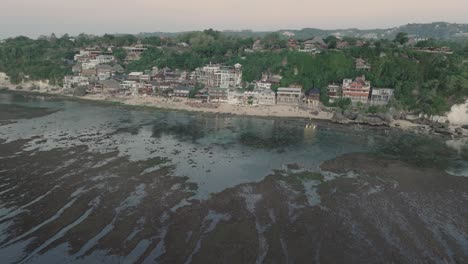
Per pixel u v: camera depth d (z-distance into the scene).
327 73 146.00
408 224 48.12
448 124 110.81
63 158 70.62
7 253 39.00
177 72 165.88
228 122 113.19
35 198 52.25
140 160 71.81
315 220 48.34
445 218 50.38
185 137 92.81
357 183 63.06
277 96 137.25
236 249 40.81
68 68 182.75
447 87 119.19
